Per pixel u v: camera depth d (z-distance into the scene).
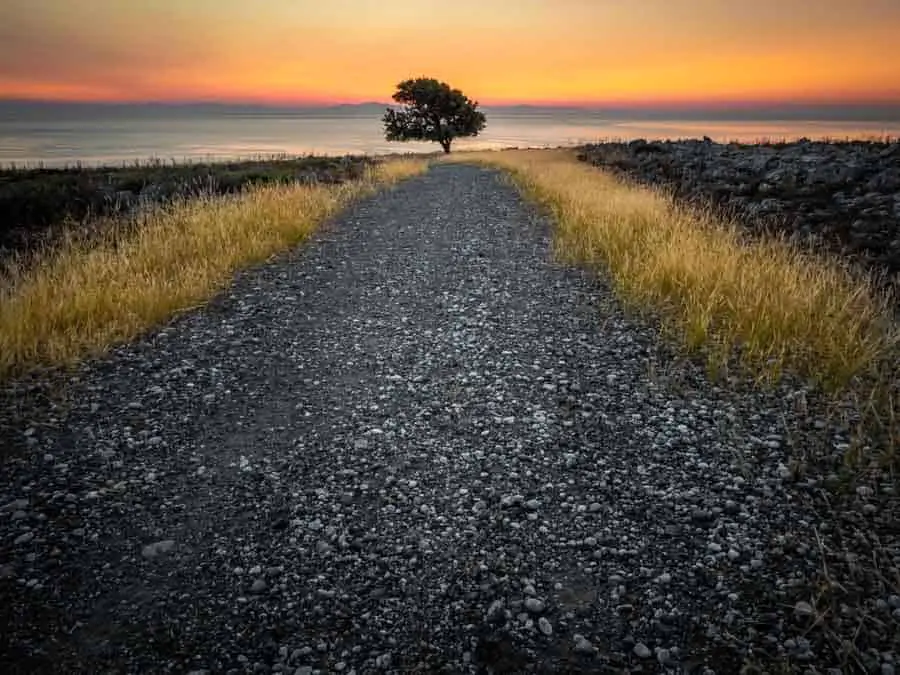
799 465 3.98
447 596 2.99
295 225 12.36
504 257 10.85
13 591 2.97
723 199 15.41
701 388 5.29
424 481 4.00
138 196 15.49
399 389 5.46
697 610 2.86
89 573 3.12
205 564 3.22
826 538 3.30
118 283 7.20
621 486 3.90
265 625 2.81
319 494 3.86
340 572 3.17
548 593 3.00
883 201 12.22
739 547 3.28
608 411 4.94
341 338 6.79
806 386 5.12
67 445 4.36
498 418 4.86
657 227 10.71
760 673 2.50
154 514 3.63
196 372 5.76
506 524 3.54
